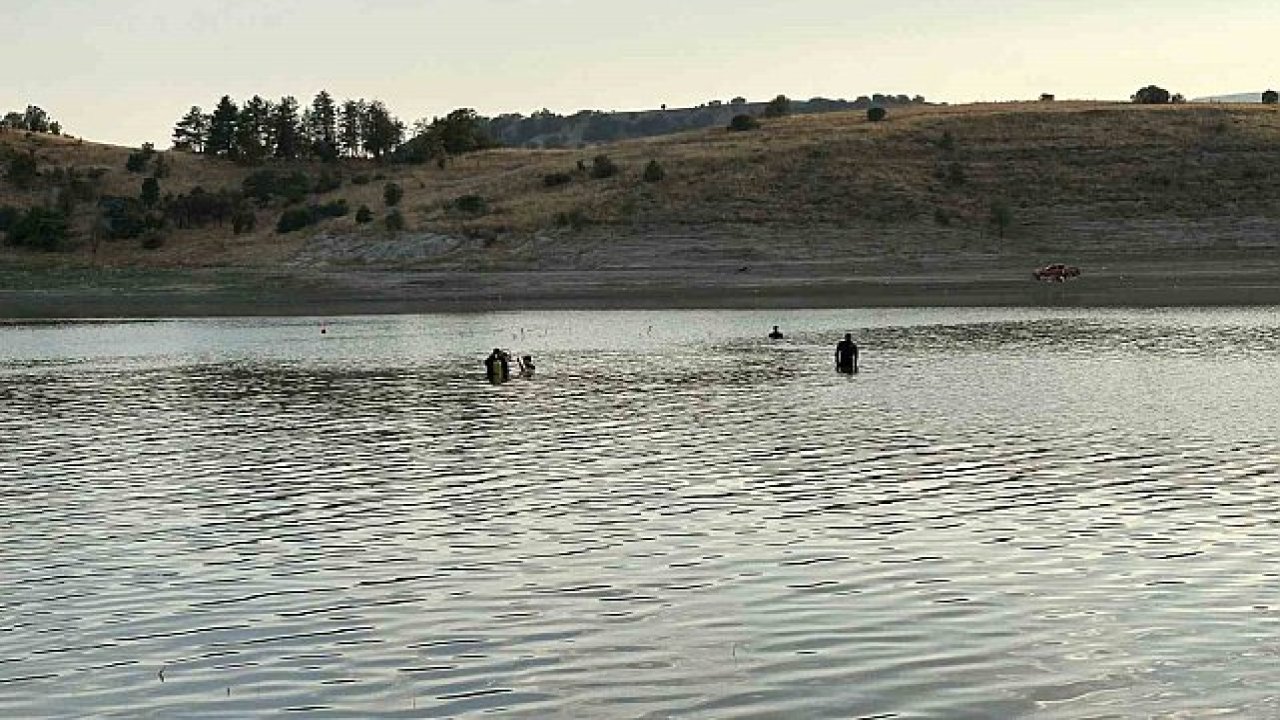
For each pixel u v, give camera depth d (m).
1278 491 28.47
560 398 49.38
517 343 73.56
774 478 31.73
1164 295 90.69
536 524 27.38
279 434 41.94
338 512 29.30
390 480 33.12
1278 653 17.92
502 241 137.75
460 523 27.73
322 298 112.56
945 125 164.25
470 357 66.56
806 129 174.62
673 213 137.88
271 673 18.62
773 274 114.38
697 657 18.66
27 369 66.38
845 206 137.00
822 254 123.75
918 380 51.59
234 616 21.41
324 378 58.78
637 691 17.47
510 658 18.92
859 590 21.59
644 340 73.25
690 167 153.00
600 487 31.27
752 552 24.36
